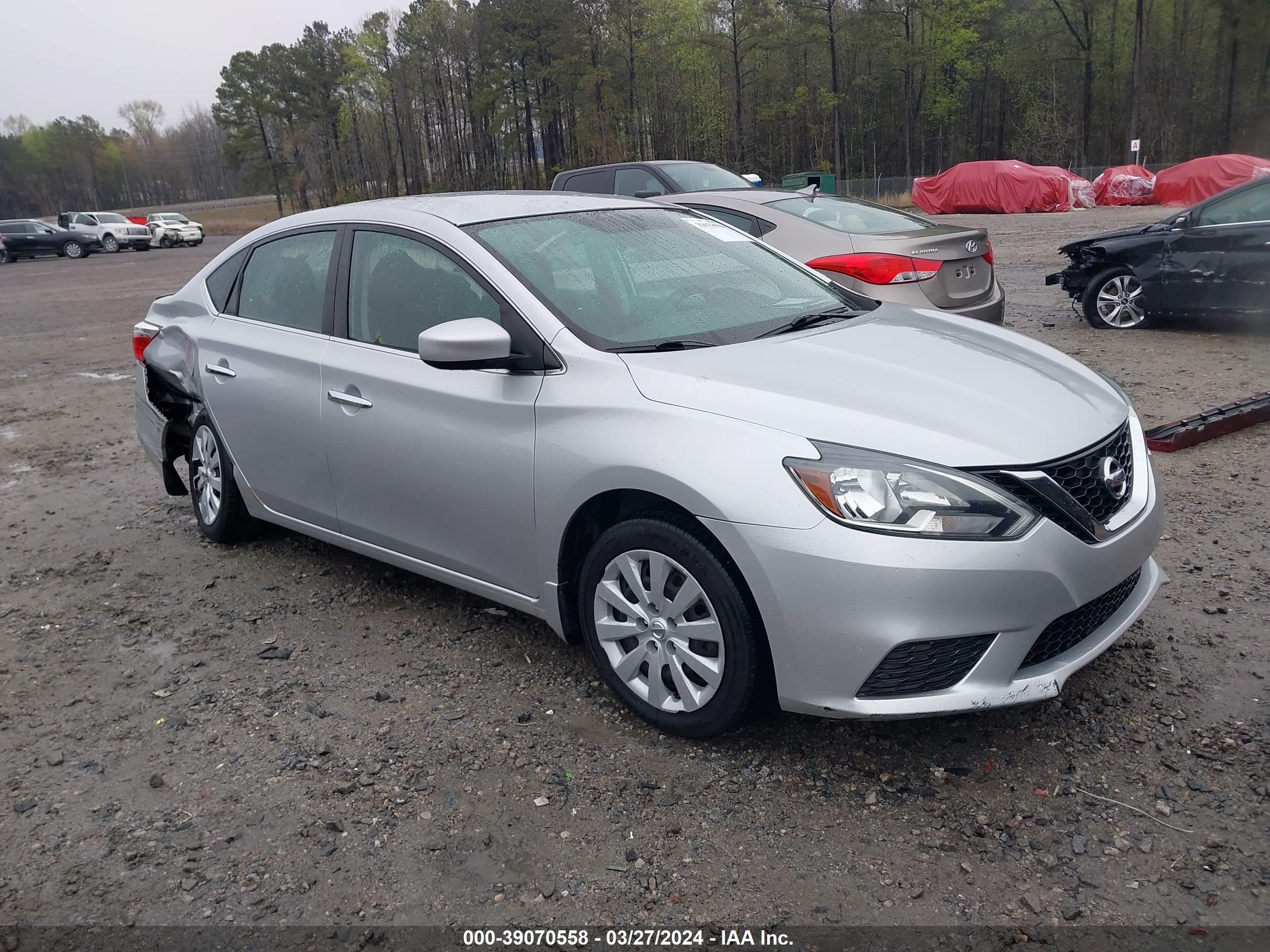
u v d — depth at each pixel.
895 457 2.63
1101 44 64.94
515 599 3.50
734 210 7.70
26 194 130.75
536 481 3.21
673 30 69.25
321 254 4.17
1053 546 2.65
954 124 77.50
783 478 2.67
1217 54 61.22
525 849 2.64
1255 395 6.26
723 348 3.23
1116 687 3.25
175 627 4.17
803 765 2.94
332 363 3.92
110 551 5.16
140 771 3.10
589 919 2.38
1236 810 2.62
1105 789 2.75
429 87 76.19
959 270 6.83
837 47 69.81
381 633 4.00
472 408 3.39
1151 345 8.50
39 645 4.06
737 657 2.84
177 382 4.81
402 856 2.63
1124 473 3.00
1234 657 3.39
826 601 2.62
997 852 2.53
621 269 3.69
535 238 3.69
